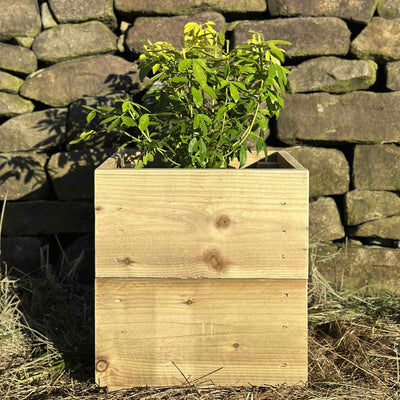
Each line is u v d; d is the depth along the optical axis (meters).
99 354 1.68
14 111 2.51
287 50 2.41
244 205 1.61
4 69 2.50
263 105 2.43
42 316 2.30
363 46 2.39
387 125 2.40
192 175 1.60
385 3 2.41
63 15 2.47
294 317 1.65
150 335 1.67
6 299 2.29
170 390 1.69
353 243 2.51
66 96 2.49
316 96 2.42
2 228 2.55
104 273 1.65
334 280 2.48
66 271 2.56
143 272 1.65
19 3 2.46
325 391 1.75
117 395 1.69
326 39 2.39
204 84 1.64
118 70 2.47
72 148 2.52
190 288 1.65
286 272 1.63
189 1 2.41
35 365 1.94
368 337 2.08
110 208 1.62
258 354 1.67
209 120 1.74
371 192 2.44
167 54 1.88
